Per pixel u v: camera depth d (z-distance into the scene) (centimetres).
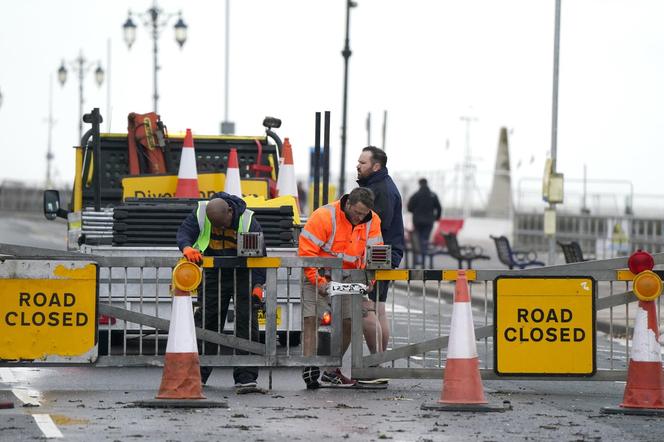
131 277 4016
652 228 10150
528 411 3069
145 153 5128
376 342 3547
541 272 3350
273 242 4225
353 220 3447
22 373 3831
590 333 3353
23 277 3247
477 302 6638
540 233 11494
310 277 3434
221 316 3431
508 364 3350
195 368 3062
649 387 3041
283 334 4203
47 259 3288
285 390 3466
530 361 3353
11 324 3250
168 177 4928
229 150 5212
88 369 3966
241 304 3397
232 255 3441
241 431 2683
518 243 11681
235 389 3438
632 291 3394
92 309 3269
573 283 3350
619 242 10281
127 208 4138
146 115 5128
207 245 3428
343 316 3459
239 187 4750
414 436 2650
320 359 3412
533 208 11606
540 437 2667
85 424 2745
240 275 3397
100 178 5047
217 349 3450
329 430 2711
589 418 2958
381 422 2841
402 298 7588
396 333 5150
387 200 3712
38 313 3253
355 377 3450
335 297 3412
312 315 3466
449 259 11631
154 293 4022
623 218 10388
